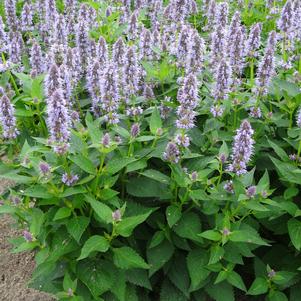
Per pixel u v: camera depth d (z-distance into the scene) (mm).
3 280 689
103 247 475
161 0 1045
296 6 822
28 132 685
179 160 564
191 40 678
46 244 553
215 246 517
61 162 528
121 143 581
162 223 572
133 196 598
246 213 534
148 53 752
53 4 941
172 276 564
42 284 576
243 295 613
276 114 666
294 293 561
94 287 514
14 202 535
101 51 700
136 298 546
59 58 696
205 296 563
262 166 639
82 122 712
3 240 758
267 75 635
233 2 1180
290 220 537
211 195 533
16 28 965
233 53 692
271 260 597
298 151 584
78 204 517
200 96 729
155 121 577
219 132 642
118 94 616
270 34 657
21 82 732
